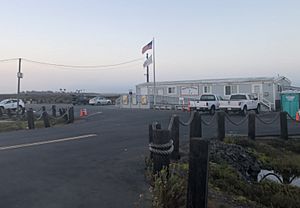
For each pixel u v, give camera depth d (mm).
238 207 7488
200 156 5609
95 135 17781
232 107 35094
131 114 36125
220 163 11711
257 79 45188
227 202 7691
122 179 8750
